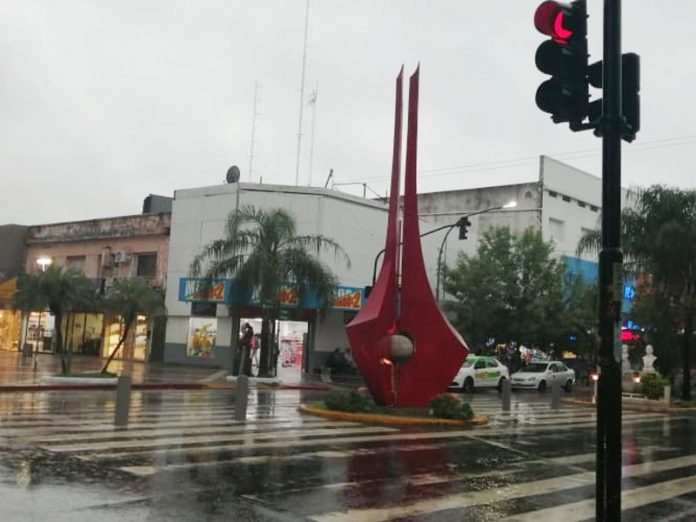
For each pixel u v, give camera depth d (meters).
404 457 11.72
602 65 6.79
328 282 29.34
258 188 37.03
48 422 13.68
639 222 29.95
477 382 32.28
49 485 8.12
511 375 36.12
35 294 24.11
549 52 6.97
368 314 18.11
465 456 12.18
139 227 42.06
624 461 12.83
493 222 49.84
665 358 33.25
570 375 37.41
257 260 28.41
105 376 24.81
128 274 42.22
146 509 7.27
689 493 9.82
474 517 7.73
